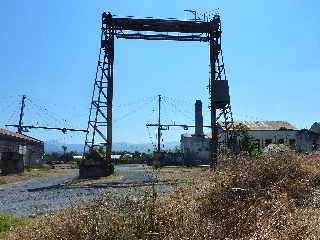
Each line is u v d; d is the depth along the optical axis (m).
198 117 69.62
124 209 6.73
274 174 11.17
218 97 33.56
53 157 81.00
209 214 7.48
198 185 9.96
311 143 56.41
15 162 41.19
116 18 34.06
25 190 23.33
